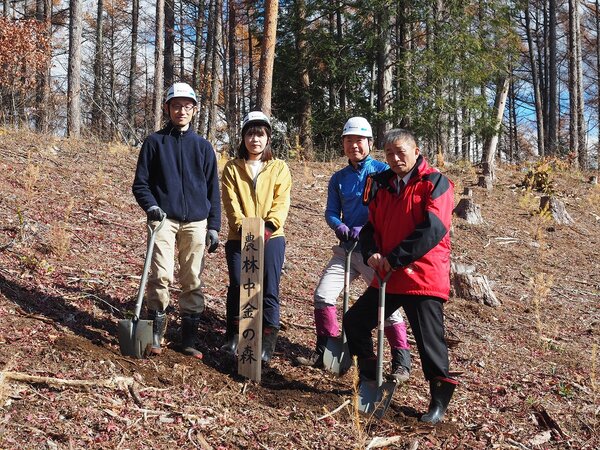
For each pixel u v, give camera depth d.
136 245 6.99
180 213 4.82
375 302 4.64
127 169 9.98
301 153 19.44
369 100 22.50
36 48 16.33
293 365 5.30
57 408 3.80
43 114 15.26
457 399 5.12
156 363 4.65
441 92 20.22
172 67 27.08
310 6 21.91
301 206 10.54
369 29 20.88
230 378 4.75
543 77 37.84
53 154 9.85
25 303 5.07
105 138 15.62
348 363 5.23
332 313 5.29
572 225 12.02
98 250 6.58
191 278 4.94
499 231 10.89
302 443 4.04
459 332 6.72
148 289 4.88
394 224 4.52
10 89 15.48
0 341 4.38
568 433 4.80
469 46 20.00
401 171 4.49
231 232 5.16
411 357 5.86
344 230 5.22
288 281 7.29
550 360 6.32
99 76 24.05
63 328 4.82
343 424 4.37
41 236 6.41
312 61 22.05
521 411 5.04
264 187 5.13
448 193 4.41
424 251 4.28
